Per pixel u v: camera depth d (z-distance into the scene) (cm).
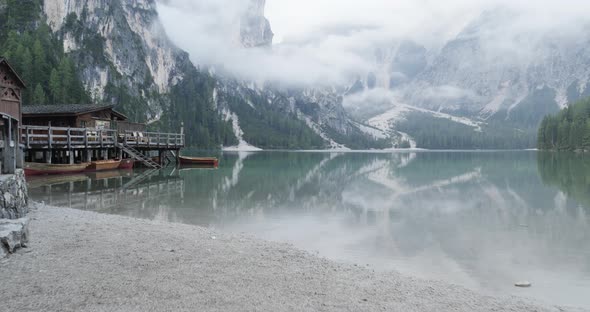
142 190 3484
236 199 3186
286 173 6012
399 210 2828
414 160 11431
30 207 1975
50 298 859
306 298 967
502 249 1772
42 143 3997
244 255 1302
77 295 880
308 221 2386
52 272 1009
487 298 1116
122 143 5294
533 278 1382
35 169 4072
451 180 5116
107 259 1139
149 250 1259
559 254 1689
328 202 3181
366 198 3447
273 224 2272
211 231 1756
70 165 4384
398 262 1548
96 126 5144
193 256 1235
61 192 3175
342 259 1559
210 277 1053
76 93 12744
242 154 14775
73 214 1922
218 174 5334
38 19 16400
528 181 4888
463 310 996
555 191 3906
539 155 14238
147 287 950
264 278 1084
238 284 1020
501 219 2503
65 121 4831
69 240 1319
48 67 12925
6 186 1502
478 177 5522
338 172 6500
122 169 5178
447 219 2497
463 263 1552
